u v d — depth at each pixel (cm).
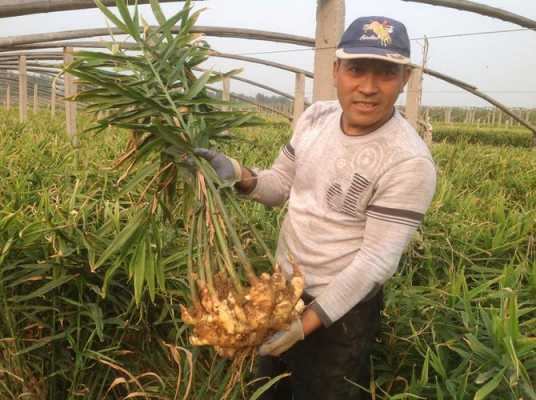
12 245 241
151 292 206
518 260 292
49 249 248
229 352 147
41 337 242
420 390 190
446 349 215
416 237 292
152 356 251
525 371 171
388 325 239
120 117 188
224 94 861
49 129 748
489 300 251
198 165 178
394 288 259
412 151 170
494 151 732
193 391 224
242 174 202
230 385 189
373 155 173
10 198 295
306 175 191
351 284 173
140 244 201
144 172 190
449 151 674
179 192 241
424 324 230
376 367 222
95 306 232
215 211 165
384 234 172
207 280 150
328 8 387
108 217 275
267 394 226
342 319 191
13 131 617
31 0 379
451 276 264
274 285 148
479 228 326
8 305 241
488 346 202
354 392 199
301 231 191
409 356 228
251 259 259
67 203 277
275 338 175
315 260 187
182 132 186
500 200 381
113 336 253
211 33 575
